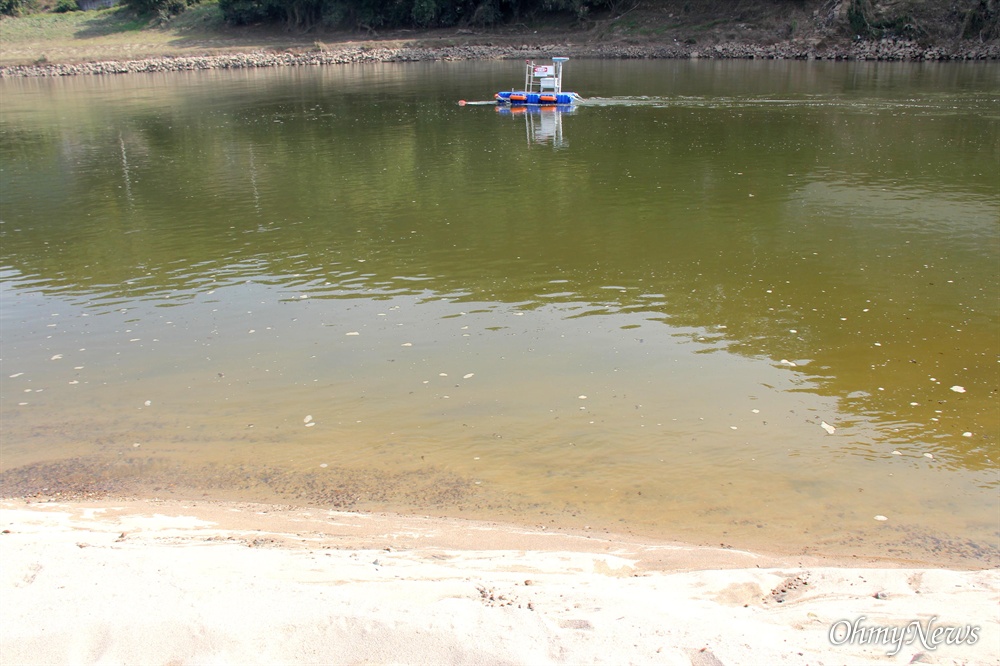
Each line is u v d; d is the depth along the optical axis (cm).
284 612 422
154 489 724
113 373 970
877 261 1274
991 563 597
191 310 1166
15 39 7050
